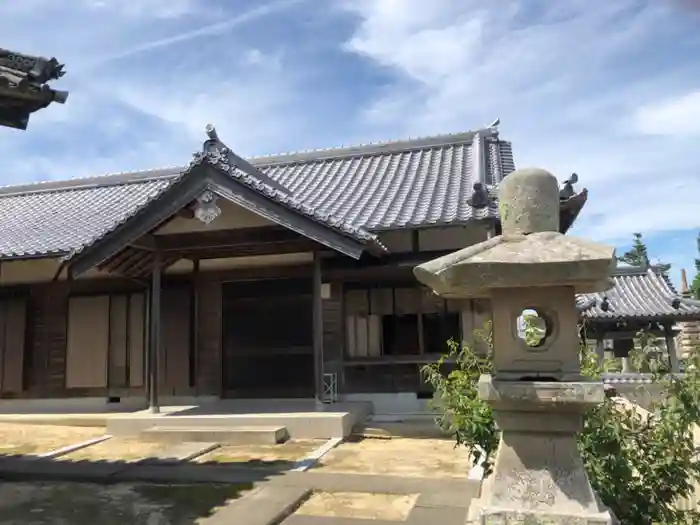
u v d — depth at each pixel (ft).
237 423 30.86
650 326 62.18
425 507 17.49
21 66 16.20
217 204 33.37
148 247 34.06
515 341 11.04
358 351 36.73
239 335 39.78
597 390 10.11
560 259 10.11
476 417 15.12
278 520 16.72
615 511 12.97
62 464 24.35
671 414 13.42
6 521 17.11
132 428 31.68
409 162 48.55
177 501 18.93
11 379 42.11
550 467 10.69
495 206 34.01
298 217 31.17
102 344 41.52
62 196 57.31
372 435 30.89
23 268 42.70
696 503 15.48
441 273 10.70
